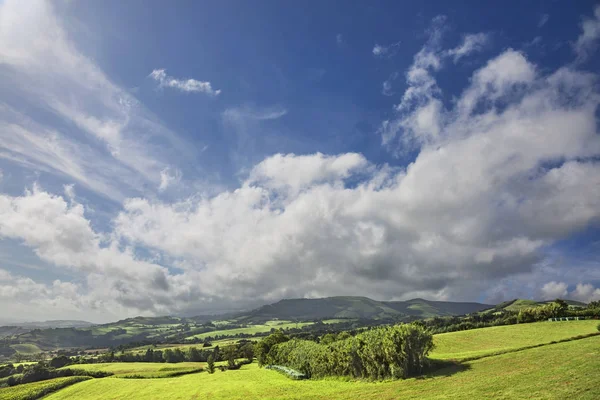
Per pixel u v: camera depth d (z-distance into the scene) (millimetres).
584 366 44406
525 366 52281
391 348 65000
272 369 118375
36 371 140125
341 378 77000
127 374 134500
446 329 139500
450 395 42062
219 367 144250
